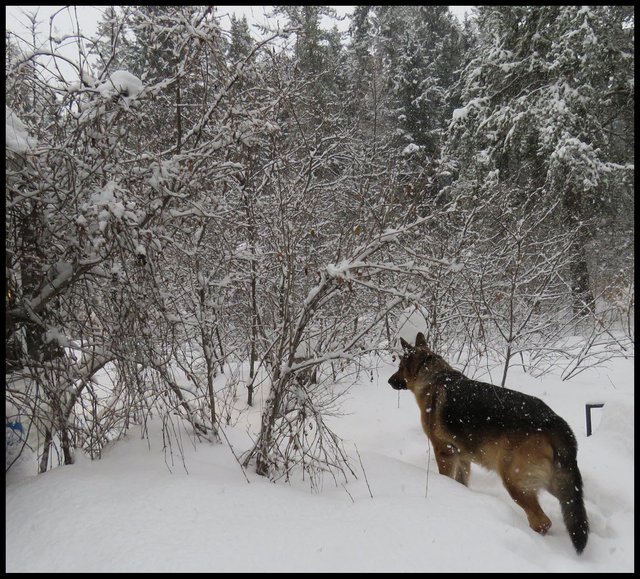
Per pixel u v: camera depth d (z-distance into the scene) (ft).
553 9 45.14
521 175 49.21
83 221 10.72
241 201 17.70
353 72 61.77
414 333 21.53
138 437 14.89
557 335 29.32
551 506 14.78
